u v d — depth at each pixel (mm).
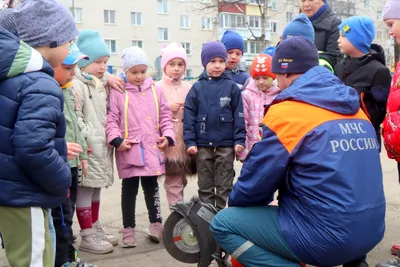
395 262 3340
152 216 4012
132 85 3979
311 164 2371
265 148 2467
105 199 5371
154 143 3930
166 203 5180
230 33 5027
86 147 3473
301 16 4043
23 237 2330
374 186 2477
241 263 2643
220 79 4191
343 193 2361
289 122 2428
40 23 2500
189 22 44875
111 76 3973
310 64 2688
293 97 2498
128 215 3891
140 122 3896
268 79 4207
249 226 2570
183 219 3055
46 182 2295
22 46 2283
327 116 2449
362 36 3781
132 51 3932
